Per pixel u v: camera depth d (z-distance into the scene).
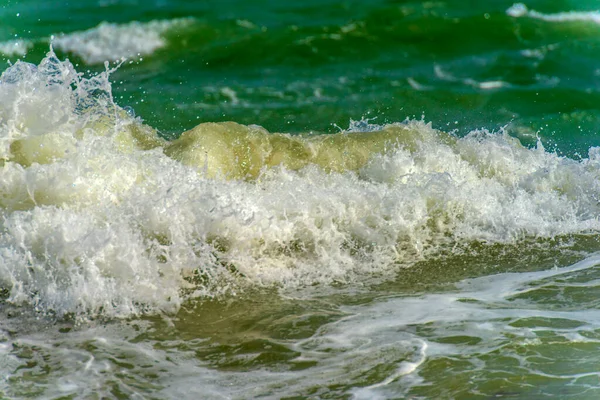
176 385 12.37
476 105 31.69
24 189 17.69
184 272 16.30
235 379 12.53
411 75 34.62
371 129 24.20
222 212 17.30
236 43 37.69
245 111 29.77
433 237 18.50
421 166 20.77
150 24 38.84
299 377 12.50
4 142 18.59
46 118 19.02
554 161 22.09
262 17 40.94
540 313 14.69
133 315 14.91
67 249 15.84
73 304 15.07
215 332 14.29
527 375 12.28
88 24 39.41
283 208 18.17
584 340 13.45
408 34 39.25
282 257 17.22
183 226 16.98
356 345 13.54
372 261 17.34
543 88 33.50
